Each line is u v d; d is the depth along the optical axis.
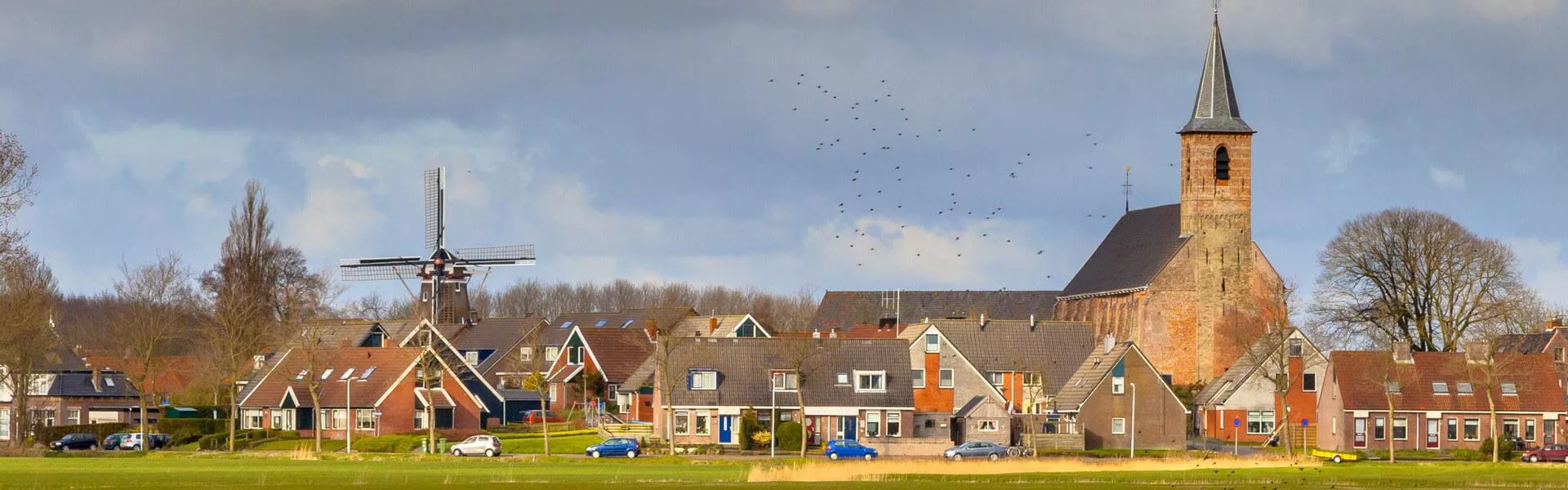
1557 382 152.12
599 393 175.75
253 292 192.75
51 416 179.88
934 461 116.62
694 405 143.75
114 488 88.44
